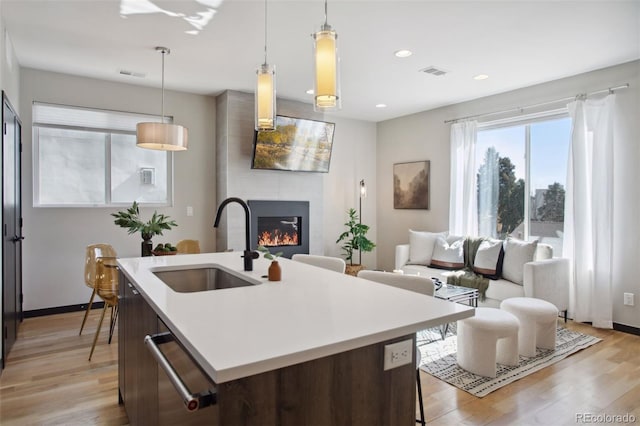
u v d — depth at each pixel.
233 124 5.01
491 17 2.96
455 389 2.64
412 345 1.28
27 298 4.18
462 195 5.34
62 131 4.44
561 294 4.09
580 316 4.09
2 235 2.90
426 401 2.48
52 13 2.94
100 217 4.59
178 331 1.14
